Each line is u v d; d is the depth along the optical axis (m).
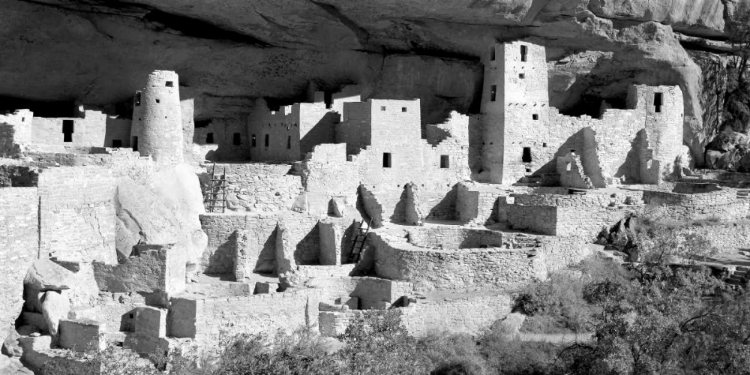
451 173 143.50
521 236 129.75
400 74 144.88
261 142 142.00
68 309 100.69
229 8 125.38
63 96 131.75
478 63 147.00
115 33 127.00
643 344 95.62
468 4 132.25
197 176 126.00
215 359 99.12
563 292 119.38
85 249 106.44
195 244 118.94
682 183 151.75
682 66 153.75
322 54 139.38
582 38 146.50
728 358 97.44
